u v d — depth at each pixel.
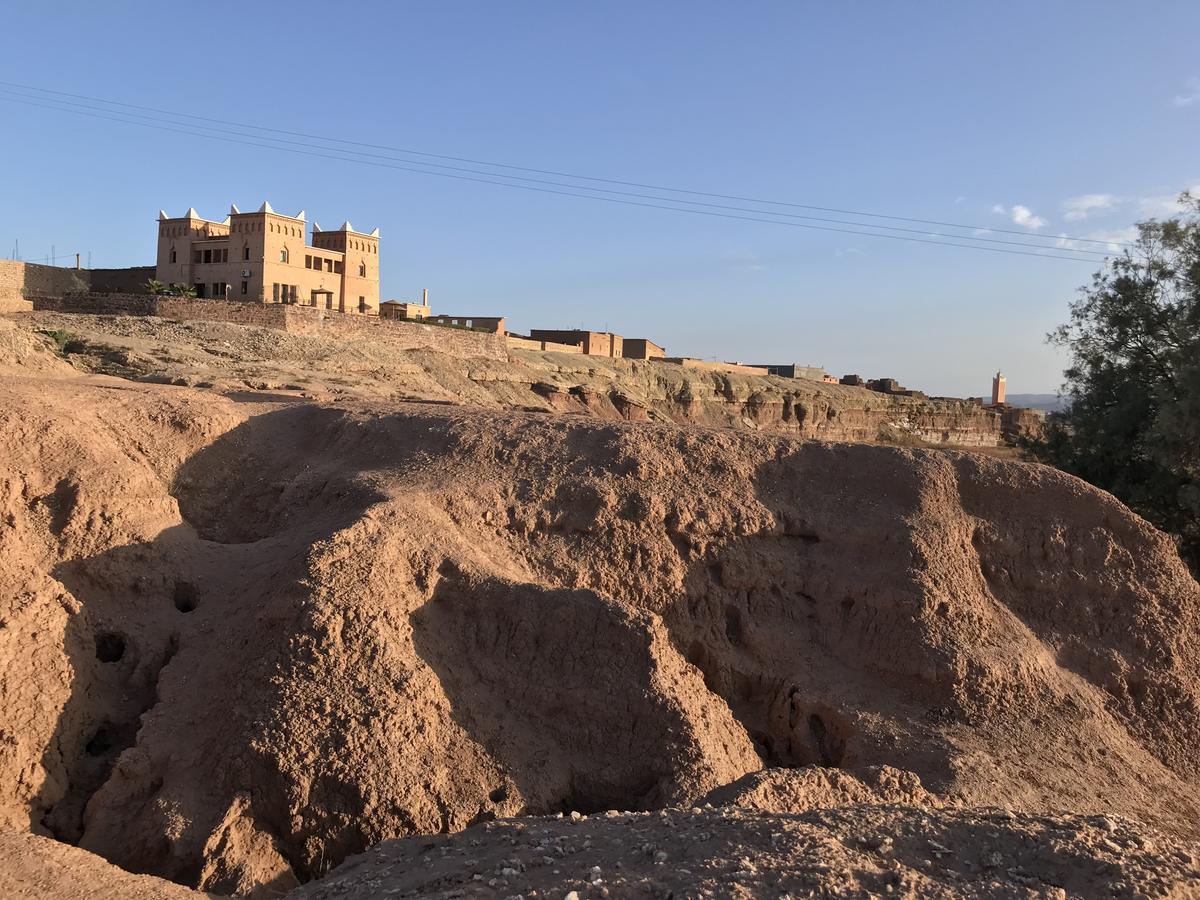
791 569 14.20
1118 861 6.12
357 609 10.68
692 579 13.86
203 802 9.11
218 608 11.65
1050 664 13.43
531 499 13.88
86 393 15.22
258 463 15.32
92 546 11.91
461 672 11.11
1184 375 24.53
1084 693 13.25
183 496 14.34
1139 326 28.23
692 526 14.10
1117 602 14.35
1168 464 24.73
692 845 6.86
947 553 14.09
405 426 15.74
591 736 10.70
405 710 9.94
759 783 9.34
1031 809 11.08
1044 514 15.03
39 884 7.41
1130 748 12.83
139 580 11.86
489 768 10.10
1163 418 24.20
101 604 11.59
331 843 9.05
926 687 12.80
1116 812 11.50
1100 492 15.29
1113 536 14.95
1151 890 5.70
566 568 13.26
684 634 13.48
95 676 10.77
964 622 13.42
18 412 12.74
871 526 14.45
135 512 12.52
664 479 14.70
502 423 15.74
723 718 11.66
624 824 7.83
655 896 5.94
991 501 15.16
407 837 8.81
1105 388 28.53
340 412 16.84
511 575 12.53
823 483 15.27
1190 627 14.23
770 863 6.17
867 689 13.00
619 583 13.42
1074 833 6.63
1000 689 12.76
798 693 12.84
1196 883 5.96
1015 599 14.38
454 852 7.89
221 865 8.62
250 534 14.12
